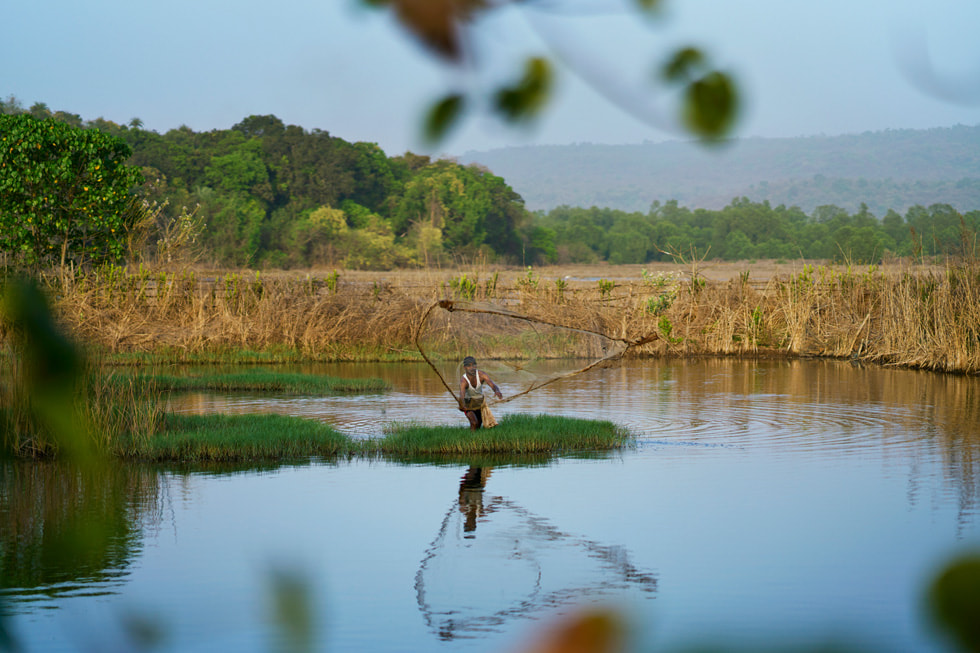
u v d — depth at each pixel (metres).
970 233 50.25
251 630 12.92
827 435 29.84
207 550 17.17
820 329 59.78
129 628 4.09
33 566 16.08
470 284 60.44
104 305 52.09
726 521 19.25
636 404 37.41
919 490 21.91
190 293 56.97
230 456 25.95
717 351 58.72
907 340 52.75
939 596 1.50
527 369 32.47
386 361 55.25
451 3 1.26
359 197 189.38
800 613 13.64
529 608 14.12
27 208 52.09
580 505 20.67
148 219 57.47
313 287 61.53
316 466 25.12
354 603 14.38
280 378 42.88
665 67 1.51
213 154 178.88
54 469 23.95
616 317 57.88
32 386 1.63
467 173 197.25
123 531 18.48
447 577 15.58
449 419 32.78
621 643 1.55
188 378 42.41
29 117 52.47
